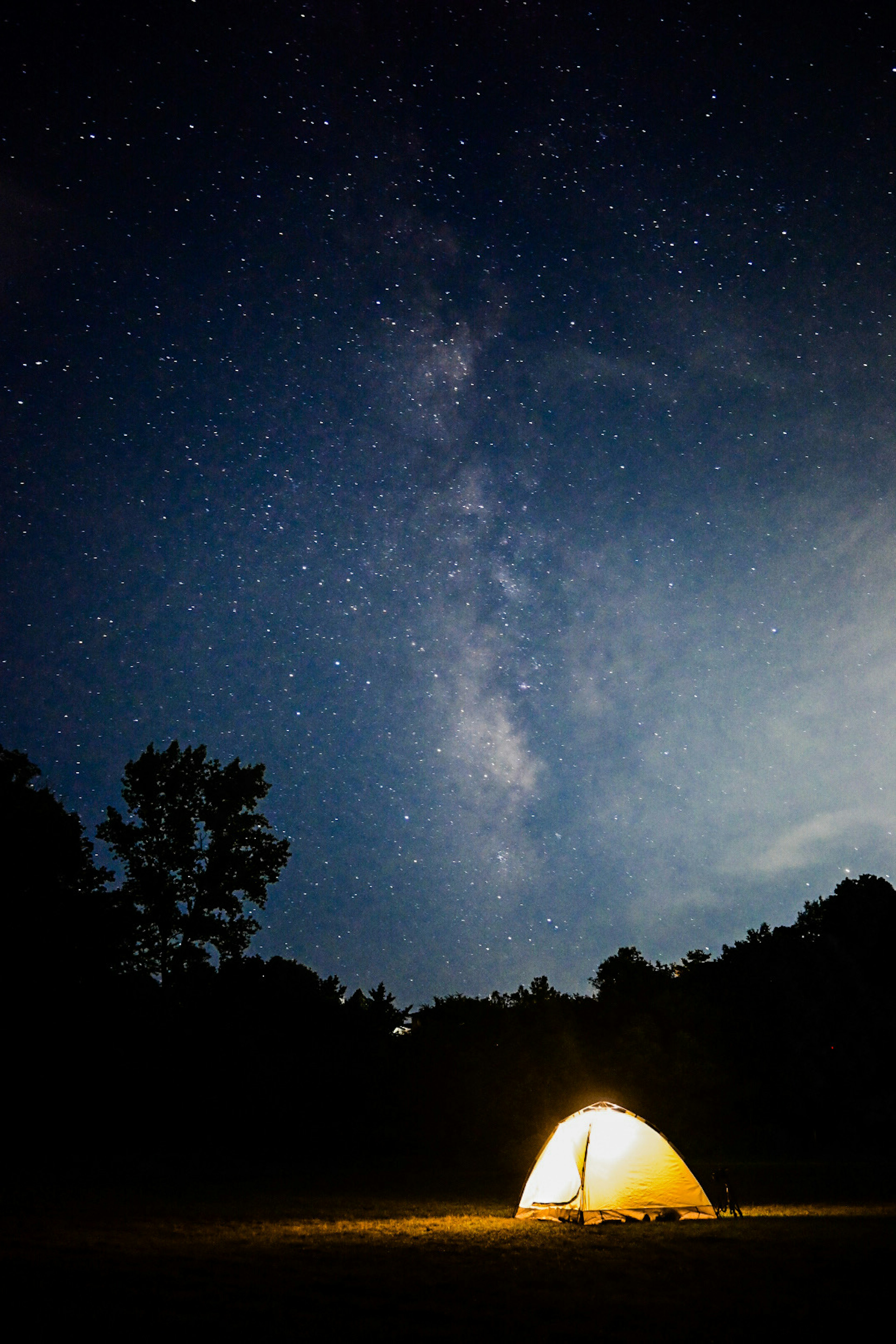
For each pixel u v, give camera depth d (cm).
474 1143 4453
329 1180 3036
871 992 6291
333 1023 5356
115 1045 3947
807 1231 1639
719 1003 6212
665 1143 1891
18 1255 1277
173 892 5244
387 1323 877
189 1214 1908
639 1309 952
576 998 6431
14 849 3797
